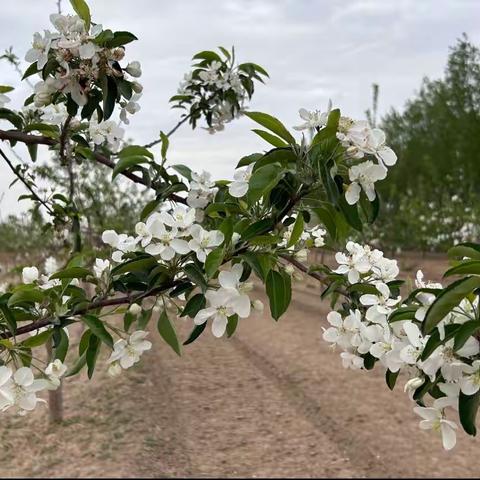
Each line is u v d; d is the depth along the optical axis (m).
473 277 1.07
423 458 5.27
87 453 5.18
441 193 18.88
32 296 1.43
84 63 1.58
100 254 1.66
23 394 1.33
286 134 1.33
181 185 1.76
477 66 16.89
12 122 2.01
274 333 10.02
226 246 1.37
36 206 3.09
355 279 1.66
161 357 8.38
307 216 1.39
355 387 7.18
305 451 5.46
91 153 2.08
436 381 1.21
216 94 2.96
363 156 1.32
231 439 5.75
